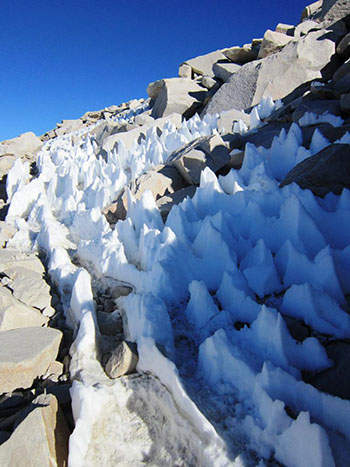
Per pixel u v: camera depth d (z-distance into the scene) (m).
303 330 3.06
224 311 3.50
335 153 5.14
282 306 3.39
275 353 2.75
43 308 4.88
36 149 21.78
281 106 10.78
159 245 4.61
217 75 20.34
